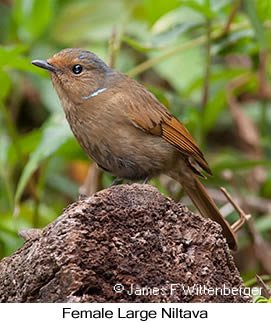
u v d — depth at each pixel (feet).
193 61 47.73
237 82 46.34
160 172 32.45
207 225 23.98
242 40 39.96
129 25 48.98
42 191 46.62
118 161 31.42
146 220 23.29
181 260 23.17
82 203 23.41
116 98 31.07
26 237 25.90
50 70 31.45
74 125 31.68
